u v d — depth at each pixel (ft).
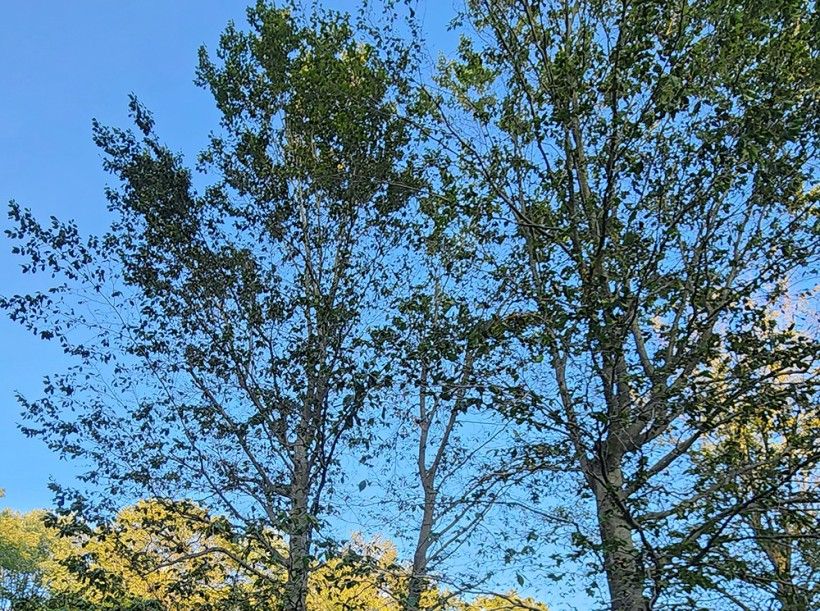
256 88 42.37
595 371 23.86
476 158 27.45
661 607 21.45
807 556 23.63
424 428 37.22
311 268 39.40
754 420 25.99
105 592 27.22
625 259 24.47
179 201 39.32
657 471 26.68
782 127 22.27
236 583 29.43
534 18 27.25
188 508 31.40
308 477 33.24
